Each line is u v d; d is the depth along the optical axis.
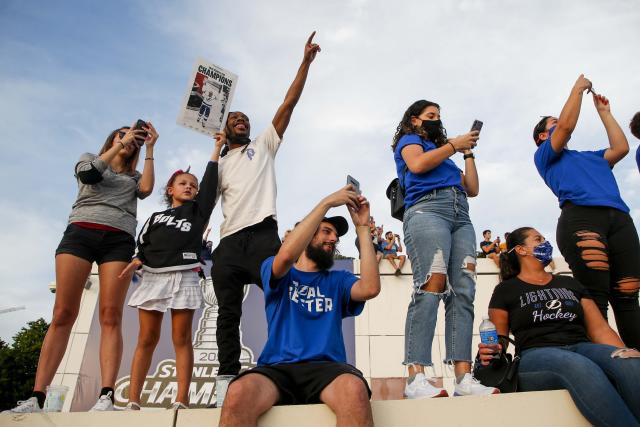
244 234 3.77
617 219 3.62
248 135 4.36
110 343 3.51
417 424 2.62
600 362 2.84
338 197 3.01
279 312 3.00
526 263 3.54
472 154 3.95
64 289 3.51
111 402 3.30
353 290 3.03
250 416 2.44
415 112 3.85
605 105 4.10
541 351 2.94
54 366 3.37
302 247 2.89
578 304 3.29
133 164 4.18
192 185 4.29
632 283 3.51
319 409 2.56
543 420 2.64
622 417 2.56
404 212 3.66
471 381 2.96
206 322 8.80
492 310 3.46
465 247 3.44
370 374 8.83
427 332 3.12
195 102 4.22
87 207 3.77
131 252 3.84
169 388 8.36
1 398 17.56
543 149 4.01
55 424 2.79
